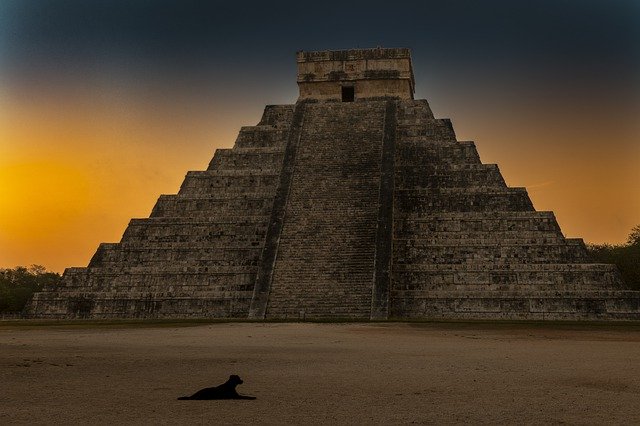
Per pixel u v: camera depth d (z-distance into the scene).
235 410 13.72
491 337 33.88
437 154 65.62
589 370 20.02
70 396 15.41
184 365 21.41
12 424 12.32
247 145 69.69
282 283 53.12
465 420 12.78
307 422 12.58
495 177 62.81
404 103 71.38
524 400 14.92
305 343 30.00
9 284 101.62
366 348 27.56
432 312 53.12
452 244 56.88
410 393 15.89
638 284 74.12
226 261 58.38
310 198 59.72
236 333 36.34
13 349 26.84
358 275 52.62
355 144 65.12
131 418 12.89
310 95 75.38
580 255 55.41
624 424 12.41
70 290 58.09
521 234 57.16
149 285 57.38
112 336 34.66
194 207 63.53
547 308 52.25
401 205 61.25
